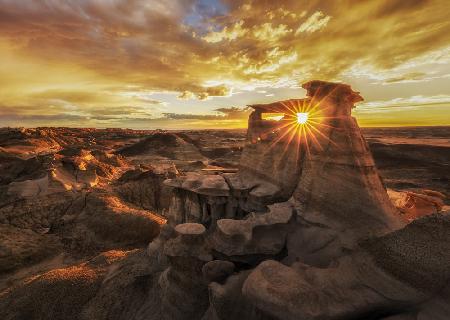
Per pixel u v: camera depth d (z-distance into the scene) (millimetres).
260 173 15000
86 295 14211
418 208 15383
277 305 6957
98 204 33875
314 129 12047
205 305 10945
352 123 11281
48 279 15539
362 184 10328
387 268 6730
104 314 12953
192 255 11375
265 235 11148
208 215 15344
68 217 31797
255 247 10836
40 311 13711
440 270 5988
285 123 14109
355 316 6715
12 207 31828
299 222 11367
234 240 10891
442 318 5832
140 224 28703
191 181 15742
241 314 8680
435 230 6262
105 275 15641
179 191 16641
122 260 17141
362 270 7184
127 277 14570
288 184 13336
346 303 6762
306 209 11383
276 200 13453
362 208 10039
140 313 12586
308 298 6945
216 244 11164
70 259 24875
